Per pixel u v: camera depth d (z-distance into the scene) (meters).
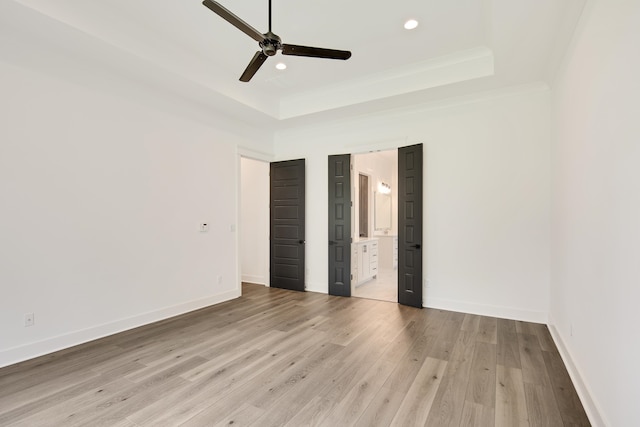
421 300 4.21
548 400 2.08
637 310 1.37
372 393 2.16
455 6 2.65
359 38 3.13
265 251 5.73
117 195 3.30
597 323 1.88
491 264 3.87
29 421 1.84
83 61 2.99
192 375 2.40
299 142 5.36
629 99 1.47
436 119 4.20
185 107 4.01
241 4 2.61
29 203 2.67
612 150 1.68
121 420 1.86
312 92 4.46
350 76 3.96
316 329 3.41
